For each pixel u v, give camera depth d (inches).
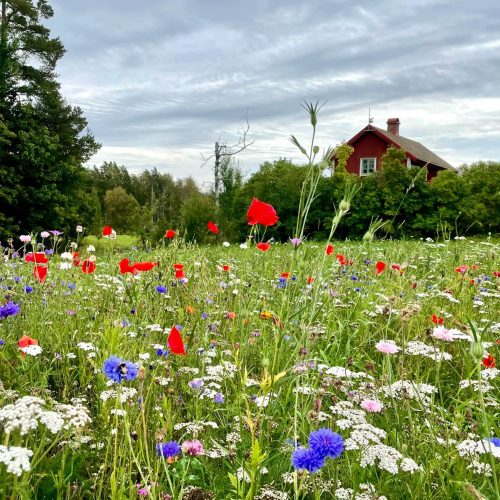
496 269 262.4
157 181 3560.5
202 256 208.4
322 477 80.1
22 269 189.5
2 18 1306.6
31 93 1282.0
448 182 962.1
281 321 85.2
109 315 137.4
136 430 80.2
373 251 316.8
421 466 74.4
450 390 114.5
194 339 126.0
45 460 77.0
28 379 103.2
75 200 1219.9
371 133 1515.7
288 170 1088.8
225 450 82.1
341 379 109.6
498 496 61.9
